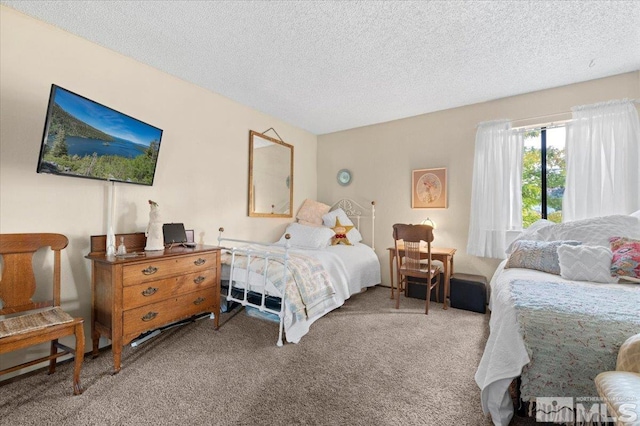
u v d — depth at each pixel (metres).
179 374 1.77
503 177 3.10
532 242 2.34
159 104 2.58
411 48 2.23
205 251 2.36
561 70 2.57
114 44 2.18
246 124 3.47
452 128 3.54
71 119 1.75
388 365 1.89
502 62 2.44
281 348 2.12
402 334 2.39
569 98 2.85
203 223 2.98
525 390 1.24
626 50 2.25
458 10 1.80
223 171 3.19
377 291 3.79
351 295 3.43
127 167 2.16
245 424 1.36
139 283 1.91
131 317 1.87
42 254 1.91
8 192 1.77
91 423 1.37
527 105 3.06
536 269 2.17
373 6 1.77
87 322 2.09
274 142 3.86
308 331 2.43
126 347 2.12
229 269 2.76
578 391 1.15
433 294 3.37
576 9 1.79
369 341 2.25
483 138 3.24
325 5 1.76
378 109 3.57
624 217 2.26
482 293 2.94
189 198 2.84
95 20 1.90
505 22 1.92
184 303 2.20
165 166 2.64
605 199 2.59
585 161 2.69
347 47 2.22
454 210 3.52
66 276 2.00
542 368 1.21
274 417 1.41
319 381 1.71
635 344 1.05
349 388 1.64
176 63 2.47
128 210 2.37
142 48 2.24
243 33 2.05
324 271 2.74
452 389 1.63
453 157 3.53
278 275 2.33
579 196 2.71
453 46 2.20
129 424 1.36
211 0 1.72
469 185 3.43
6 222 1.76
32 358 1.85
